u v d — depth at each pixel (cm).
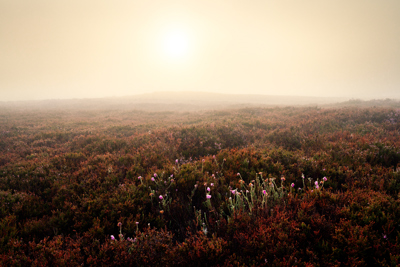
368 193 330
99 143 823
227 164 511
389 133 775
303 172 454
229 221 278
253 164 489
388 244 213
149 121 1664
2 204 363
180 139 800
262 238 241
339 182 414
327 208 293
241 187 383
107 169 514
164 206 344
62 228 320
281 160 527
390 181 371
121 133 1121
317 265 201
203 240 247
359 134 766
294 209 311
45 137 1030
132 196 378
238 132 937
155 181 407
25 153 775
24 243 273
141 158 594
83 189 423
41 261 230
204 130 927
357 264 198
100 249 249
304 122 1123
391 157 496
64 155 676
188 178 425
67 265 226
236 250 250
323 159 496
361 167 433
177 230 311
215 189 388
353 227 241
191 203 361
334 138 750
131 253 238
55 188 443
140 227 311
